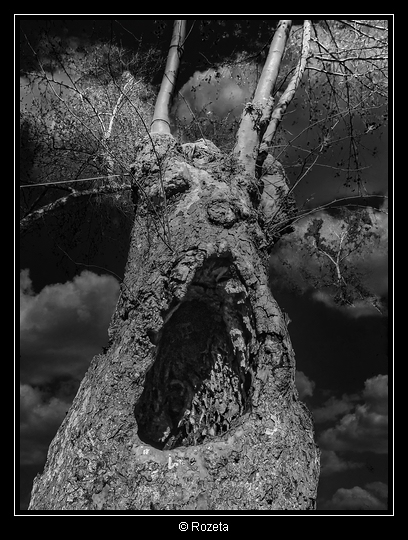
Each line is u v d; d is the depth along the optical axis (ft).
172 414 14.51
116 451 13.05
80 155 20.13
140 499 12.59
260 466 12.92
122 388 13.52
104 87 20.30
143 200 15.52
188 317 14.57
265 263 15.34
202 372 14.67
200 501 12.59
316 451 13.91
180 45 19.39
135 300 14.20
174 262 14.06
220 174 15.89
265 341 13.96
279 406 13.50
